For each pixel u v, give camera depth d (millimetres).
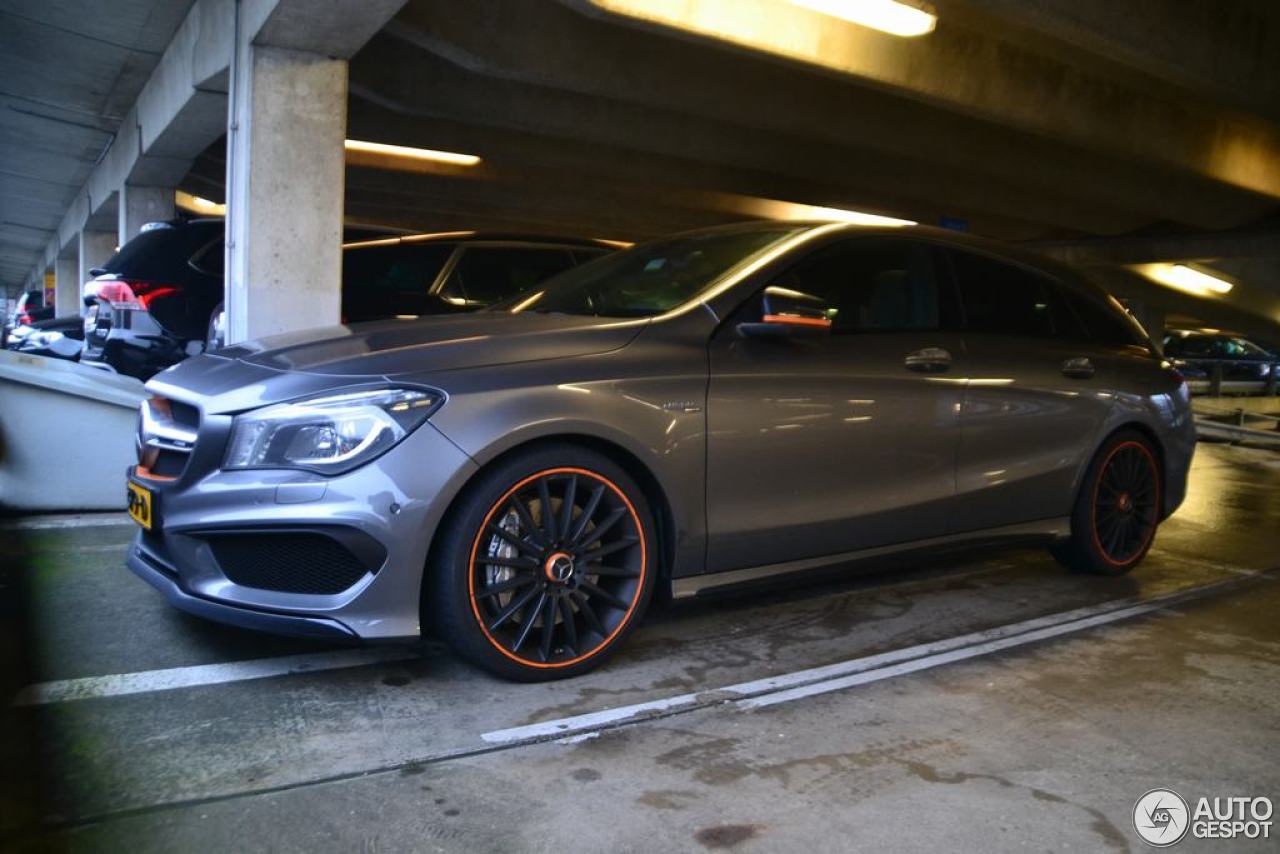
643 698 3156
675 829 2371
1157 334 26734
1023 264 4641
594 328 3449
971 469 4172
